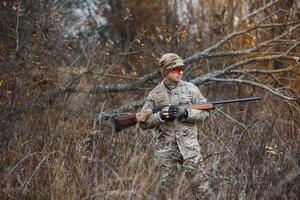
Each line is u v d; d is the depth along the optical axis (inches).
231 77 506.6
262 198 253.3
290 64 494.0
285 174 269.3
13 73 369.1
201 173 262.7
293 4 528.4
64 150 283.0
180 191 250.5
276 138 316.8
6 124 298.8
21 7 425.4
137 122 276.2
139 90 454.0
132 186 238.1
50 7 432.8
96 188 239.3
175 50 497.0
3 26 431.8
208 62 521.3
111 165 272.5
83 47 444.1
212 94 484.1
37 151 290.7
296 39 473.1
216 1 663.1
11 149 284.4
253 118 360.8
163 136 273.4
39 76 388.8
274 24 471.5
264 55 506.6
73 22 578.6
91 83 409.1
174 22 789.9
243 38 580.7
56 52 435.2
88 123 333.7
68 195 244.2
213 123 349.1
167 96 275.0
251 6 630.5
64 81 401.7
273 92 416.2
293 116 391.9
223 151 297.6
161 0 842.2
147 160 279.0
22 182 257.8
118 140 302.2
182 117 265.6
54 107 346.6
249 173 262.2
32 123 325.4
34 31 434.6
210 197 253.0
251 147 287.9
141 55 517.7
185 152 266.8
